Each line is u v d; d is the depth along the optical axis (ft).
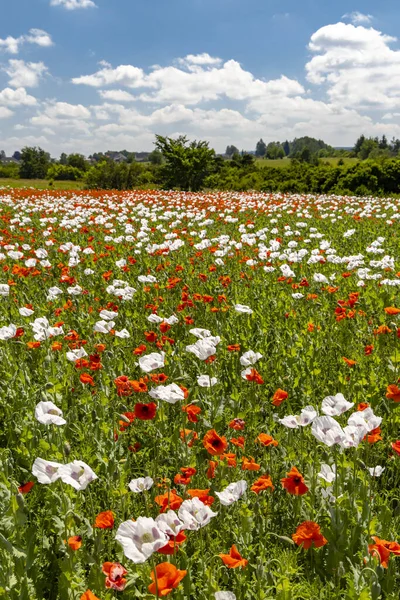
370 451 14.37
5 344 21.30
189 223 64.34
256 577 9.37
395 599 9.31
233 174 188.24
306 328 23.54
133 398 18.31
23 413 15.88
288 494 12.48
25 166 441.27
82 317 26.45
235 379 18.94
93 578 9.19
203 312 26.27
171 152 169.68
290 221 67.62
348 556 10.45
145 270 37.58
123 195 114.83
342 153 621.31
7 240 48.60
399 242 46.52
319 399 18.04
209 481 12.79
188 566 9.51
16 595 9.17
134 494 12.99
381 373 18.63
